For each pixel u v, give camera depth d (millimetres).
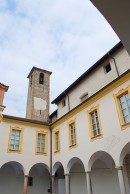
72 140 16984
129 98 12289
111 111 13188
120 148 11695
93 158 14141
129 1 2920
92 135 14523
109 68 18016
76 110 16891
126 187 13367
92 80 19297
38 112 30859
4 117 18469
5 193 18484
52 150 19516
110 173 15047
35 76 34531
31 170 20766
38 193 20188
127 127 11648
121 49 16656
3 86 19453
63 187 20781
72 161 16469
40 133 20203
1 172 19078
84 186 17250
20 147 18250
